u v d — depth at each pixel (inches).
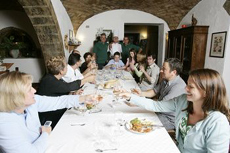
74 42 199.0
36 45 211.6
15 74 36.7
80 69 149.7
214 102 37.7
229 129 36.3
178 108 49.6
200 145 39.6
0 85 34.8
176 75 68.5
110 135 42.8
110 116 55.2
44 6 124.3
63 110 76.9
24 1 118.4
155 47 275.3
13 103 35.0
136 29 329.4
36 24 139.9
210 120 37.4
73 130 46.7
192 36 154.3
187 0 167.3
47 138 41.0
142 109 61.3
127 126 47.9
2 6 184.1
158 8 199.9
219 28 139.2
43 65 210.4
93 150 38.3
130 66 153.7
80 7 181.8
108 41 226.5
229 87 138.6
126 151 38.1
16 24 203.6
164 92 72.0
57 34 148.6
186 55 167.6
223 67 135.3
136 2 187.2
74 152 37.7
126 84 103.2
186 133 42.7
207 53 155.6
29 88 37.5
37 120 44.5
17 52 206.2
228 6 128.0
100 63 203.6
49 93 70.7
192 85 39.4
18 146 34.9
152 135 44.6
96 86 95.7
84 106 59.0
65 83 73.7
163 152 37.9
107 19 221.8
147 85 114.0
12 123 35.4
